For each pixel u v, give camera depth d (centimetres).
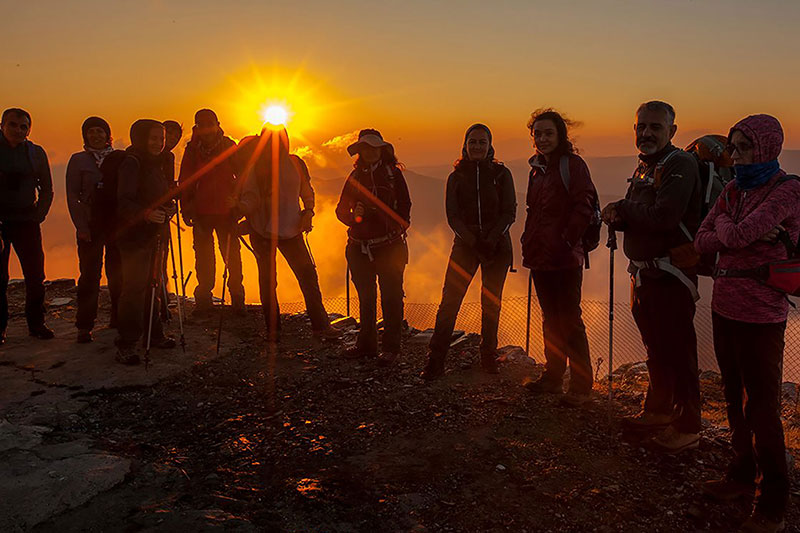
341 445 421
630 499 349
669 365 398
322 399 507
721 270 333
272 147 627
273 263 651
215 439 430
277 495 352
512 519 329
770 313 313
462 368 583
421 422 457
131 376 544
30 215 620
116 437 430
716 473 381
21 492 330
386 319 600
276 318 674
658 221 368
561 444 418
